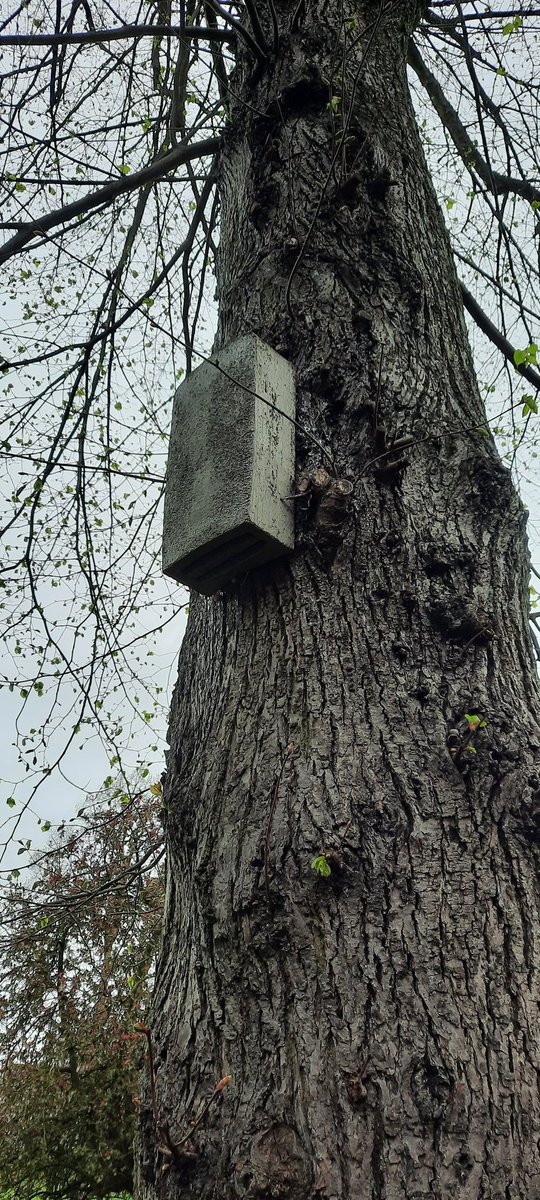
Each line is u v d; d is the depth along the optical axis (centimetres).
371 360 218
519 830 164
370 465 203
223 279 268
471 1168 129
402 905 153
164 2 344
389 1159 130
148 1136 156
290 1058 143
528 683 189
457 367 238
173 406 224
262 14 292
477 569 197
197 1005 160
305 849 159
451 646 186
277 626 192
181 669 233
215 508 196
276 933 154
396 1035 141
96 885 417
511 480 216
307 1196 130
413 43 405
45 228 341
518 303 389
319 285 231
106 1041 571
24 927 420
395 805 163
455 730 172
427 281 247
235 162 290
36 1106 687
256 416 199
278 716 180
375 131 264
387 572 192
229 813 174
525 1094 136
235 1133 140
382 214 248
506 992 146
